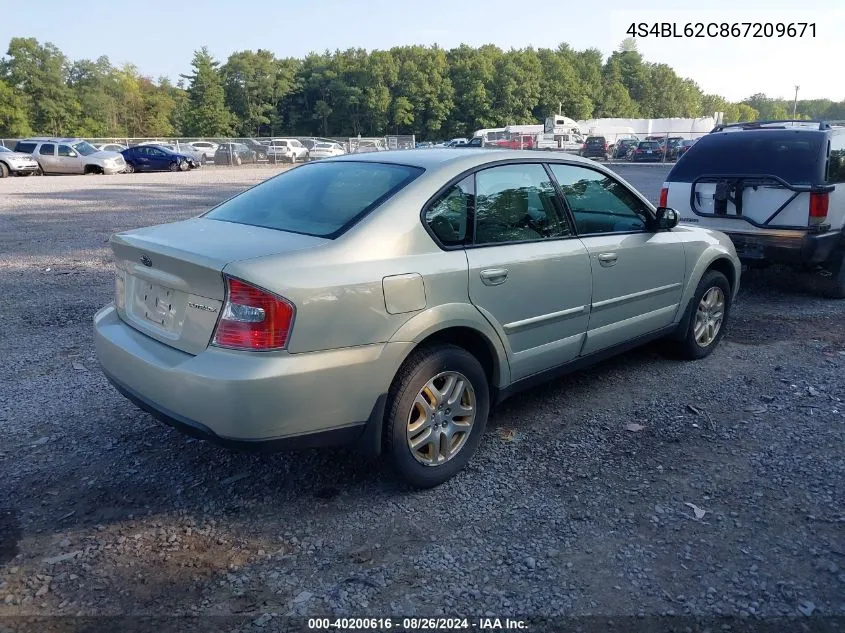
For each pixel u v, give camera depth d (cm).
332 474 382
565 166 448
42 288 813
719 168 793
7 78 7888
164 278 330
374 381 327
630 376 535
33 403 470
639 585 289
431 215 361
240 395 294
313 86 10556
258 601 280
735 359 577
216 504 351
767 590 286
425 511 346
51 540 319
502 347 389
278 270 303
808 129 762
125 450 406
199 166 3975
